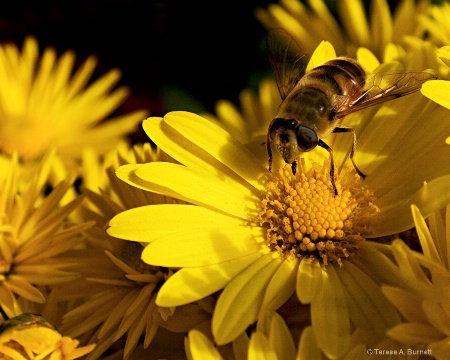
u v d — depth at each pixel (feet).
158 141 0.51
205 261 0.49
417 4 0.62
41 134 0.67
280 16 0.64
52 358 0.48
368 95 0.53
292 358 0.47
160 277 0.51
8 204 0.54
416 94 0.52
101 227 0.54
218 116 0.64
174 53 0.68
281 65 0.56
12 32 0.70
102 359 0.51
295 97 0.53
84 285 0.53
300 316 0.50
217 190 0.51
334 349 0.46
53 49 0.69
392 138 0.52
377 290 0.48
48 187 0.62
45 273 0.53
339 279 0.50
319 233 0.52
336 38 0.64
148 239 0.49
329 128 0.53
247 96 0.65
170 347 0.51
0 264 0.53
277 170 0.53
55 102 0.68
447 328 0.46
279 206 0.52
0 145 0.67
